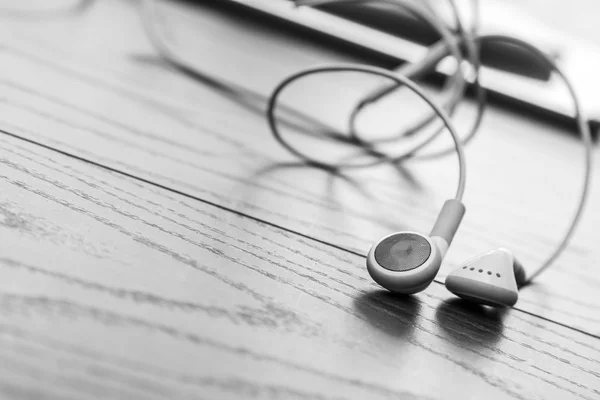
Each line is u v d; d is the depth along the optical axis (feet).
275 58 1.66
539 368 0.79
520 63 1.77
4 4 1.48
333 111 1.35
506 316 0.87
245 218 0.90
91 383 0.64
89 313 0.69
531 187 1.27
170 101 1.17
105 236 0.79
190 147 1.03
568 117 1.83
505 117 1.81
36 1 1.56
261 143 1.13
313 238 0.91
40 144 0.91
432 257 0.84
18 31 1.28
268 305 0.77
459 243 1.00
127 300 0.72
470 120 1.66
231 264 0.81
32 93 1.04
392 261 0.84
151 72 1.27
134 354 0.67
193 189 0.93
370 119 1.36
